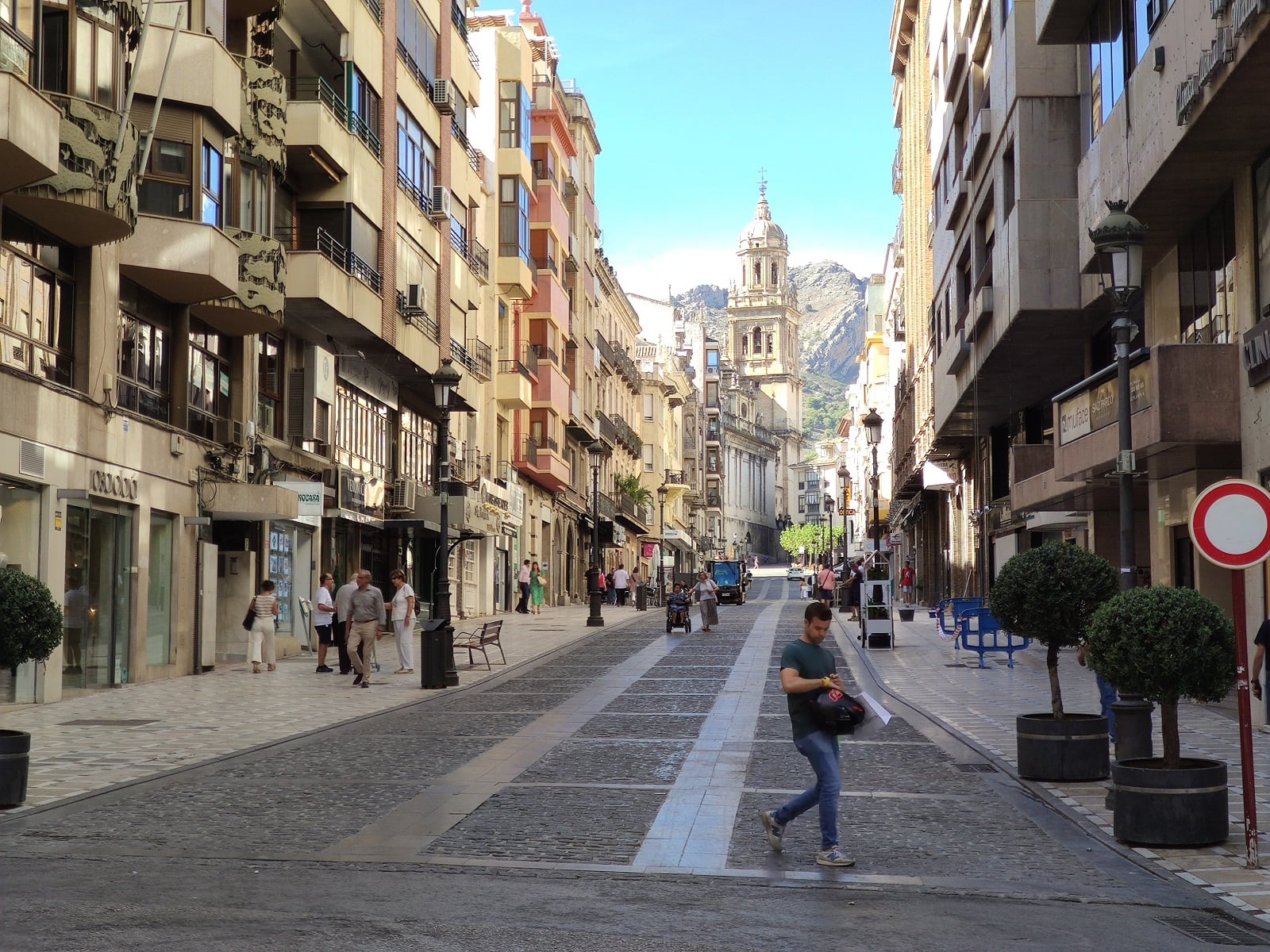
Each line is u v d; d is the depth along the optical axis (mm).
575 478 67438
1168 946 6930
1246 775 9008
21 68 17797
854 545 136750
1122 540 12961
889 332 82875
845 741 15312
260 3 26734
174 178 22844
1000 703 19703
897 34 62594
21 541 19125
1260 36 14398
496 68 49344
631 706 19312
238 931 6816
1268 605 17328
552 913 7402
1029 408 38219
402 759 13875
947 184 39375
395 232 33656
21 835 9719
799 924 7258
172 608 24297
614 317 82812
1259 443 17484
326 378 31734
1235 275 18922
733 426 170000
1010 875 8703
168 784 12227
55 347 20297
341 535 34594
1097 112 23297
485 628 25891
